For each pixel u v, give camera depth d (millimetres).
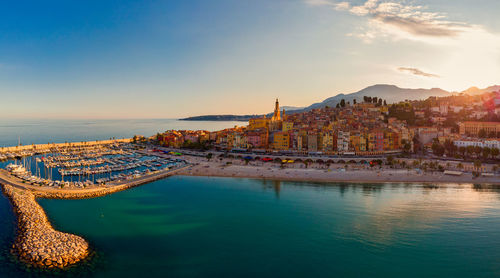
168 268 84875
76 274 80125
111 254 91812
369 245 99000
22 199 131250
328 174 194375
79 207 132250
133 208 133000
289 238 104000
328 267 86188
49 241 92750
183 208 133500
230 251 94938
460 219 119750
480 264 88062
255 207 134750
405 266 86875
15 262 83000
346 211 129125
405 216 123125
